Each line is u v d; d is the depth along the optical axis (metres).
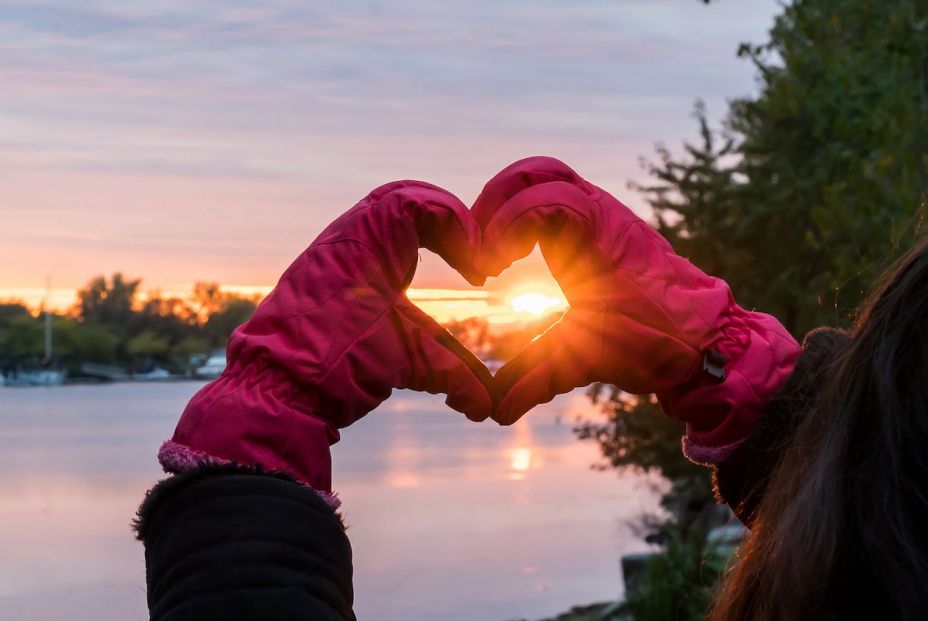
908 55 7.20
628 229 0.99
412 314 0.93
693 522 13.85
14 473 57.12
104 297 130.25
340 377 0.90
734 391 0.97
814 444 0.78
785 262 12.61
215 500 0.81
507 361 0.95
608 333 0.96
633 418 15.15
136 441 81.81
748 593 0.81
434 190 0.94
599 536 33.88
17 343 134.38
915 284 0.72
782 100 8.46
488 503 44.88
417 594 25.20
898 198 6.04
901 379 0.70
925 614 0.65
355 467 61.72
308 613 0.77
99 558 30.77
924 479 0.68
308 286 0.92
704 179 13.32
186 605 0.78
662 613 8.11
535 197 0.93
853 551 0.70
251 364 0.91
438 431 95.81
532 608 22.97
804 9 8.05
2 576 27.53
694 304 0.99
